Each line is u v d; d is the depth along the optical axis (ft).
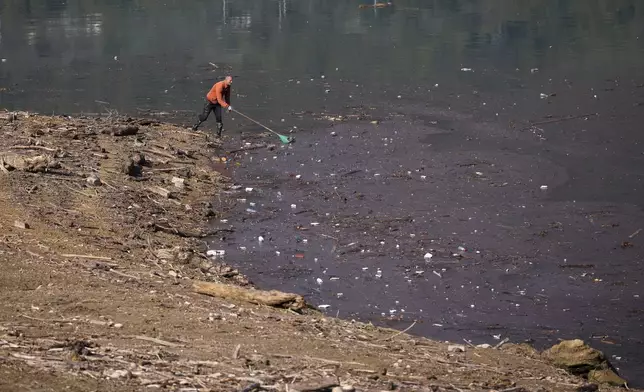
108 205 119.14
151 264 97.55
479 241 113.50
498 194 132.05
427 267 105.40
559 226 118.11
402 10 315.78
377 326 87.61
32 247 93.15
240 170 146.30
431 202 128.98
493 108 183.62
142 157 142.31
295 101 192.85
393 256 109.09
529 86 202.39
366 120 176.55
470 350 77.15
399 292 98.37
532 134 164.04
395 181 138.92
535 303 95.45
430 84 205.87
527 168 144.15
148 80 215.92
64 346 60.23
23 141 142.10
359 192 134.10
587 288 99.14
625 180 137.39
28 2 349.82
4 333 61.98
